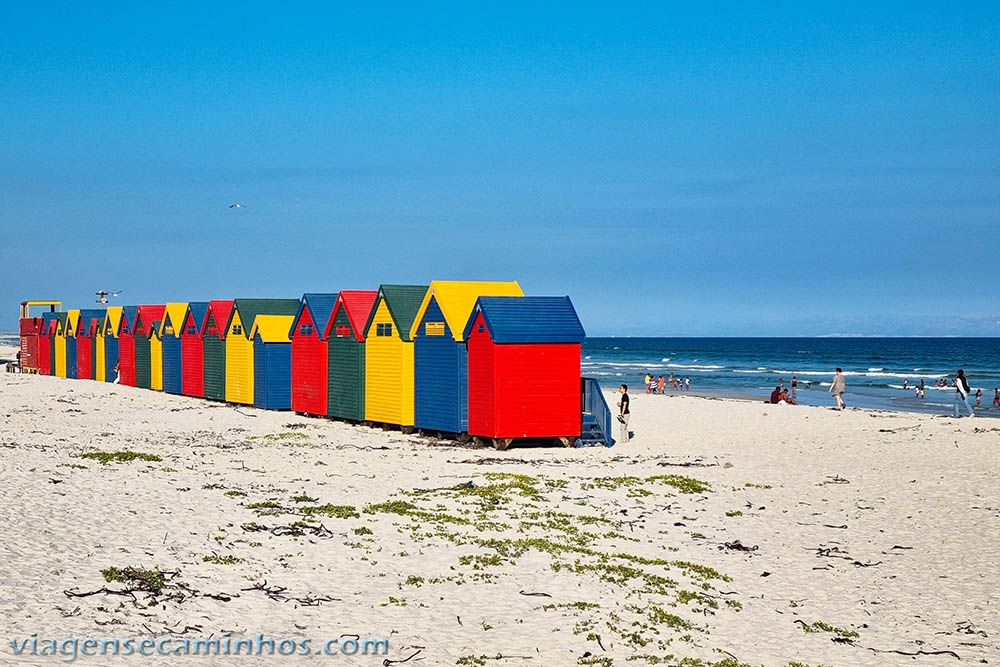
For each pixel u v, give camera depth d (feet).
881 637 41.91
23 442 84.38
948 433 108.37
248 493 63.98
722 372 342.85
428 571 47.29
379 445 97.81
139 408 135.74
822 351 590.14
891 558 55.21
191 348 156.97
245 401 140.46
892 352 556.10
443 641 37.73
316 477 74.38
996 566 53.57
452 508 62.90
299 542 50.83
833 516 65.87
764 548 56.95
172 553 46.14
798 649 39.83
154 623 36.58
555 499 67.82
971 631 42.88
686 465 86.89
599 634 39.45
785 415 133.39
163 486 63.52
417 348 105.09
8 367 250.98
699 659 37.68
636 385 259.60
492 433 94.48
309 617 39.42
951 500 71.20
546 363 95.45
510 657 36.42
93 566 42.55
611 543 55.77
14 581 38.93
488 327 94.07
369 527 55.62
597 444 102.06
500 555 50.62
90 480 63.16
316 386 123.54
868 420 124.47
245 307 140.77
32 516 50.34
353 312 114.32
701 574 50.26
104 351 192.75
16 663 30.60
